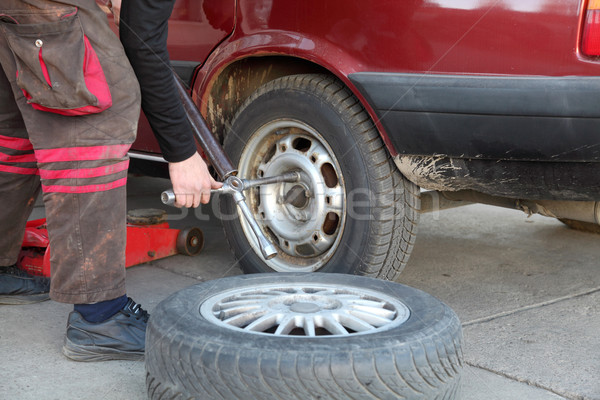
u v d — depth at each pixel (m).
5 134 1.84
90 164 1.55
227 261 2.73
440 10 1.77
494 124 1.74
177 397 1.31
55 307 2.12
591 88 1.62
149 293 2.29
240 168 2.31
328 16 1.96
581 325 2.02
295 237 2.19
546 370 1.69
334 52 1.95
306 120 2.08
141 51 1.52
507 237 3.20
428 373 1.30
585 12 1.62
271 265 2.25
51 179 1.56
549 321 2.05
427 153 1.87
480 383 1.62
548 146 1.70
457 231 3.32
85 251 1.60
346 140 1.98
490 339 1.90
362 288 1.70
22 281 2.13
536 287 2.41
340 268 2.06
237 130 2.31
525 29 1.68
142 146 2.72
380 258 2.01
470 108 1.75
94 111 1.50
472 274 2.58
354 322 1.46
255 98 2.24
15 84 1.56
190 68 2.37
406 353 1.28
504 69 1.72
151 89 1.58
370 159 1.95
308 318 1.45
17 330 1.92
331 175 2.11
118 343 1.70
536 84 1.67
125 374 1.65
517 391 1.58
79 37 1.47
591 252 2.93
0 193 1.91
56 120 1.53
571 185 1.76
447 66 1.78
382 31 1.86
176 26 2.39
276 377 1.23
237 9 2.18
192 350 1.29
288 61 2.29
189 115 2.00
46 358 1.73
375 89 1.87
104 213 1.59
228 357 1.25
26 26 1.47
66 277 1.62
